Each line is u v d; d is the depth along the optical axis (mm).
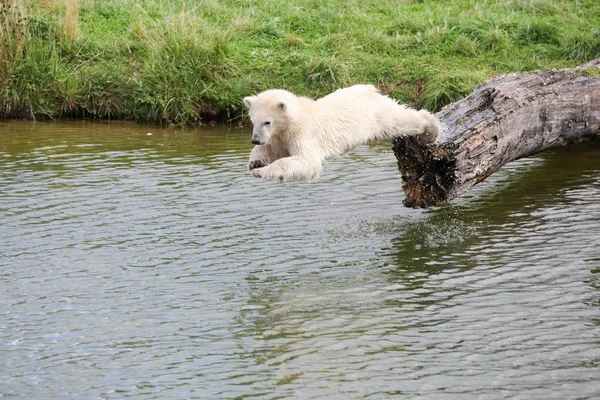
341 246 19984
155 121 34156
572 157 27453
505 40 36969
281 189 24469
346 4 41500
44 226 21125
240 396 13438
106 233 20734
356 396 13391
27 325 15914
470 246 19875
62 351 14953
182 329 15828
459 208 22719
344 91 19266
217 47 35562
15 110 34781
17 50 35281
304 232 20953
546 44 37562
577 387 13602
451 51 36750
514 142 23500
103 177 25547
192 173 26094
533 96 24531
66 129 32656
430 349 14938
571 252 19297
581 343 15055
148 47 36062
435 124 20375
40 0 39625
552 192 23875
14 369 14305
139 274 18359
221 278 18188
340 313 16469
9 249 19578
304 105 18234
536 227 21031
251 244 20125
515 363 14398
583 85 26609
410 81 34469
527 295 17094
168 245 20016
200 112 34156
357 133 18812
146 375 14125
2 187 24375
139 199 23391
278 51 37125
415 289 17562
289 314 16438
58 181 25078
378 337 15430
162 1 41219
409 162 21328
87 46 36906
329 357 14703
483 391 13516
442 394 13430
